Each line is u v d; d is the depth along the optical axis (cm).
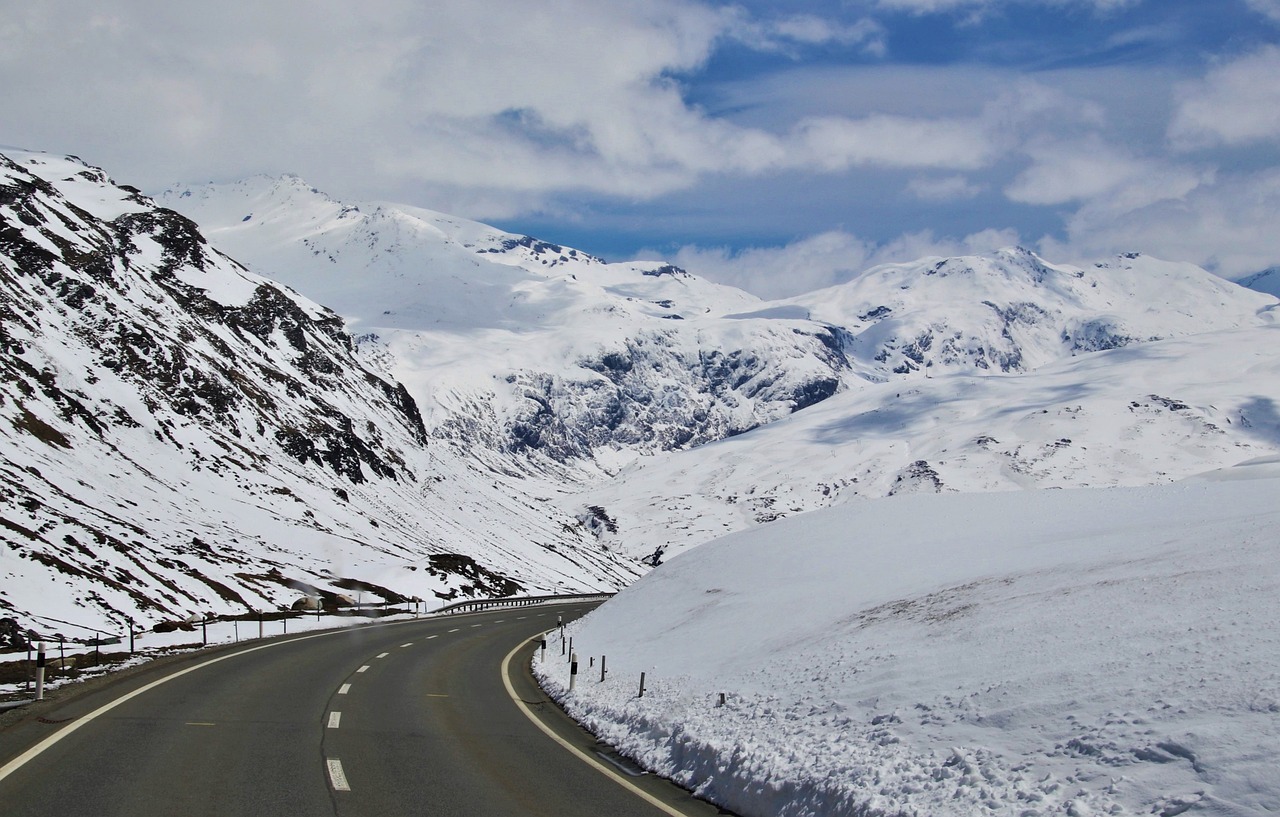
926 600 2600
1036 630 1958
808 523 4891
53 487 7444
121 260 13988
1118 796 1144
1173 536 2770
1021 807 1179
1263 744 1155
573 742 1955
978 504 4481
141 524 7900
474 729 2047
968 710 1571
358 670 3025
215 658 3189
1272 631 1549
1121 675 1530
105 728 1831
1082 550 2883
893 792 1310
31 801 1295
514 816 1334
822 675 2073
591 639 4116
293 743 1769
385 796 1405
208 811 1278
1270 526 2508
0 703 2084
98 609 4809
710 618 3466
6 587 4547
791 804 1396
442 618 6372
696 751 1705
